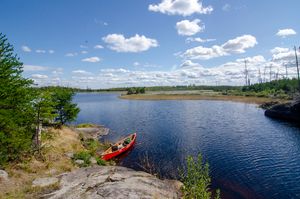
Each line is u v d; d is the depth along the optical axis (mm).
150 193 13008
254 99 101250
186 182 13508
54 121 35844
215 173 23078
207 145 33312
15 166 16672
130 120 58062
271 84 134250
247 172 23234
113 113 73250
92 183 13867
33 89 19125
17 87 16406
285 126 46344
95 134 42688
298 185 20281
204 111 71312
